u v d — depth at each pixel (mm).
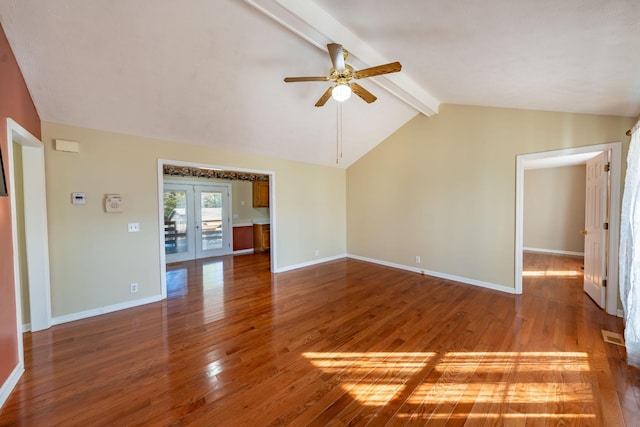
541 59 2070
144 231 3451
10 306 1888
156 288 3553
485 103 3736
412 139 4816
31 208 2676
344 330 2705
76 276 2979
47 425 1542
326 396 1776
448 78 3039
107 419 1584
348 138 4879
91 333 2654
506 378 1944
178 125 3377
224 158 4203
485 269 3998
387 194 5305
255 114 3551
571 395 1758
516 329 2686
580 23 1532
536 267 5152
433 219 4574
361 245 5902
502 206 3793
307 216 5449
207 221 6531
